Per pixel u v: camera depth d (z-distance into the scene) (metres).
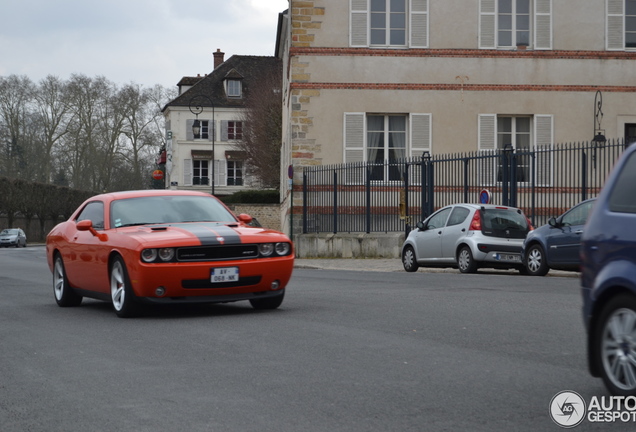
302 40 30.16
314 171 29.44
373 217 28.27
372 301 11.97
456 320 9.57
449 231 19.91
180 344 8.21
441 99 30.28
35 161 91.38
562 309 10.48
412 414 5.15
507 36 30.52
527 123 30.67
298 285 15.77
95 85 93.75
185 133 84.69
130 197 11.82
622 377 5.30
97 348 8.12
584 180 21.45
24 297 14.44
